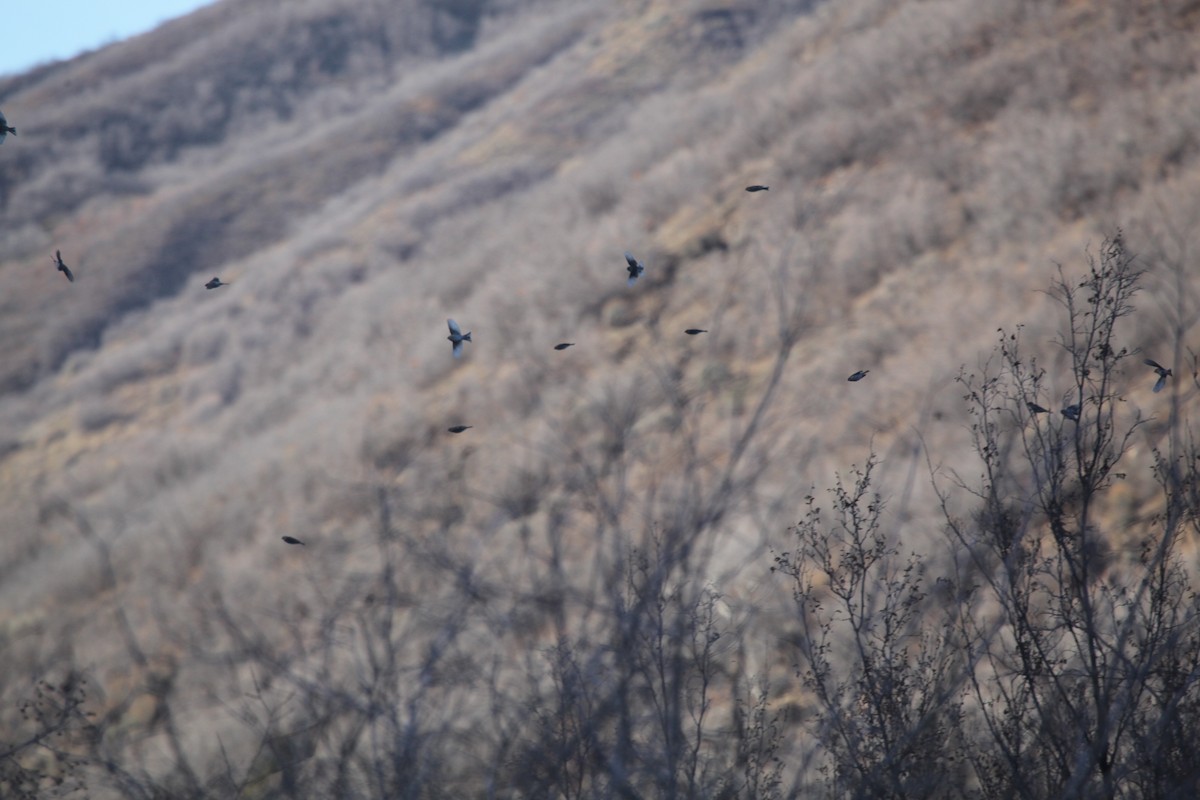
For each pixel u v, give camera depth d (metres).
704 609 5.79
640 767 4.98
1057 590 6.27
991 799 5.18
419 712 5.31
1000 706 5.91
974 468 9.48
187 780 5.41
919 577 5.96
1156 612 5.39
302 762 5.19
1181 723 5.07
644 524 6.50
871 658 5.53
